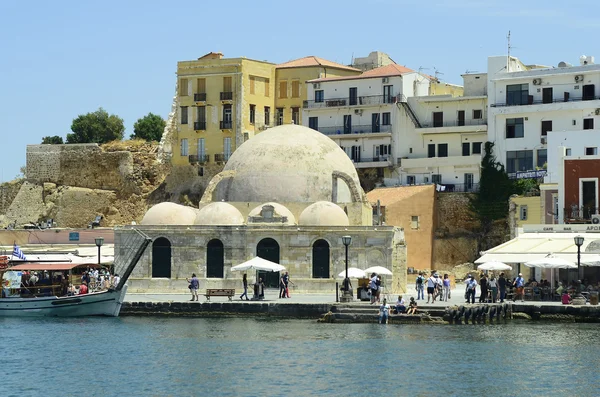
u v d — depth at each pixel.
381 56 174.62
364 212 119.62
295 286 110.56
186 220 116.81
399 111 154.00
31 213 173.50
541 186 118.31
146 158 171.75
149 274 112.94
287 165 119.88
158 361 74.88
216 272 112.25
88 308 98.62
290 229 110.81
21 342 83.19
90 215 171.00
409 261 141.50
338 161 122.94
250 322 93.56
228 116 162.38
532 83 144.25
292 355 76.56
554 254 100.00
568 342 82.06
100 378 69.88
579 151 126.81
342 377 69.31
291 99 164.62
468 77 152.62
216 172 162.88
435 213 144.88
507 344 80.81
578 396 64.69
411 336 84.88
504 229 142.12
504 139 144.88
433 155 152.38
